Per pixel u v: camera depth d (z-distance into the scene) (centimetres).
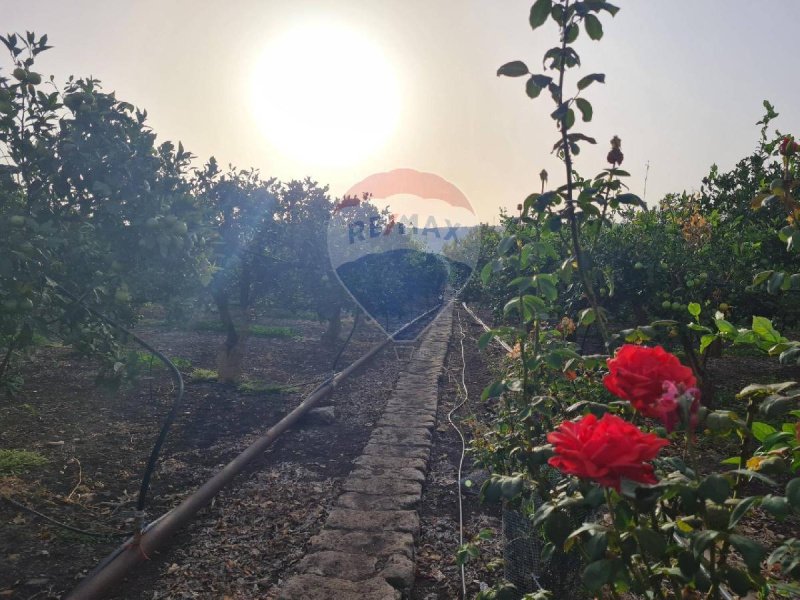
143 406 736
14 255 394
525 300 304
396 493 484
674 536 213
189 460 567
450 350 1241
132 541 374
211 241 607
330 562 374
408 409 752
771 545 388
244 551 401
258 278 994
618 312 826
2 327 437
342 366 1042
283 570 378
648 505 175
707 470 506
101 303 495
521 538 318
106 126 490
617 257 724
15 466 517
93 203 493
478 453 385
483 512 469
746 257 748
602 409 251
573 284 676
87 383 812
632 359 184
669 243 753
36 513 393
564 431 174
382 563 374
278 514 457
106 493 485
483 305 1772
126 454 574
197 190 885
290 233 997
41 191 482
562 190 286
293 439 641
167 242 479
